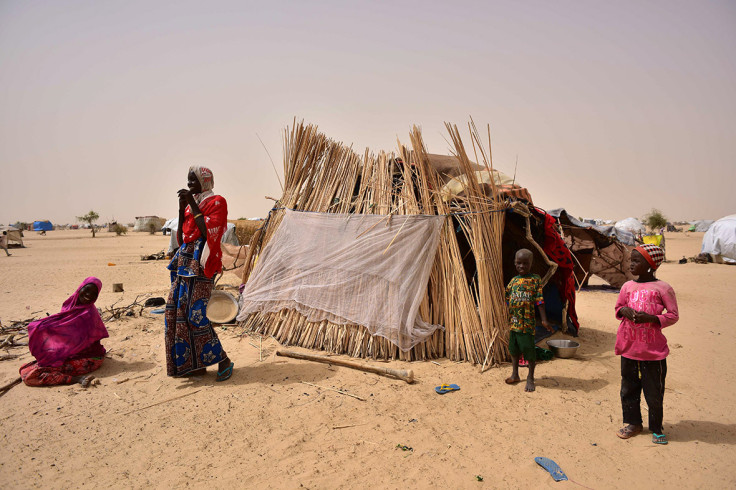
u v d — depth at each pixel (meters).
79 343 5.23
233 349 6.30
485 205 6.12
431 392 4.82
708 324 8.13
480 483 3.17
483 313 5.87
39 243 40.09
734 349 6.53
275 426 4.04
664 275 15.55
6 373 5.33
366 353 6.00
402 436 3.86
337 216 6.65
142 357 5.99
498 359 5.81
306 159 7.50
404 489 3.10
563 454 3.56
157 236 58.41
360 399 4.62
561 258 7.02
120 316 8.17
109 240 46.03
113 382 5.09
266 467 3.37
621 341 3.82
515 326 4.89
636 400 3.82
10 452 3.57
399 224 6.20
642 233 25.16
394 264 6.09
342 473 3.29
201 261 4.89
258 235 7.77
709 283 13.44
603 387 5.00
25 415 4.25
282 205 7.54
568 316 7.77
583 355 6.26
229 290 11.73
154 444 3.72
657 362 3.69
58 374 5.02
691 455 3.54
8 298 10.77
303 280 6.68
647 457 3.51
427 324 5.96
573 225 10.16
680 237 46.56
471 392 4.82
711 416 4.26
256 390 4.86
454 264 6.05
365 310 6.09
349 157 7.28
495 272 6.07
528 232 6.51
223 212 5.02
